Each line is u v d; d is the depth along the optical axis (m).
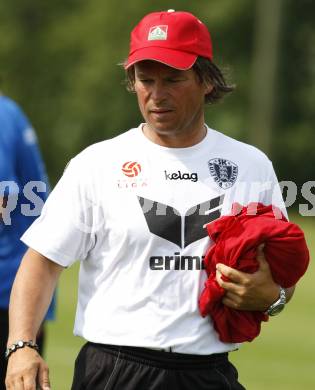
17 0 157.62
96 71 146.50
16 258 21.92
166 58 15.51
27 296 15.49
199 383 15.68
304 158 130.75
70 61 154.50
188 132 16.11
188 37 15.88
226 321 15.72
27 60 156.50
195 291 15.64
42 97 154.50
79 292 16.14
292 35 135.62
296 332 40.84
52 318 22.48
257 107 130.75
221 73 16.61
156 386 15.48
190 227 15.76
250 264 15.53
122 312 15.58
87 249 15.92
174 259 15.63
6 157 22.19
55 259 15.70
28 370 14.98
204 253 15.73
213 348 15.78
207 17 142.25
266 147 129.38
